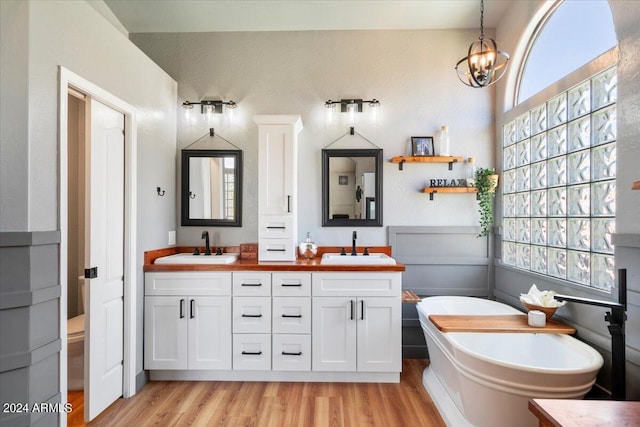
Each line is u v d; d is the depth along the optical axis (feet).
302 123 9.50
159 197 8.56
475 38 9.46
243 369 7.70
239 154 9.48
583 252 6.25
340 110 9.56
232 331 7.71
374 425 6.19
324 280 7.63
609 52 5.49
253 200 9.56
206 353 7.73
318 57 9.59
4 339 4.57
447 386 6.69
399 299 7.59
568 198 6.65
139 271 7.61
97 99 6.34
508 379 5.10
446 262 9.38
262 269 7.64
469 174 9.45
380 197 9.45
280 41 9.61
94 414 6.27
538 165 7.60
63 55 5.35
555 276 7.02
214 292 7.71
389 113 9.53
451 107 9.48
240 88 9.62
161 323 7.75
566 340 5.95
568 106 6.63
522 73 8.54
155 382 7.82
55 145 5.20
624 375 4.70
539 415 3.63
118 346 7.03
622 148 5.10
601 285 5.84
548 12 7.43
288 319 7.65
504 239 9.03
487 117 9.46
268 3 8.43
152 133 8.22
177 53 9.63
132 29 9.48
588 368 4.90
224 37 9.64
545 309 6.55
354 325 7.60
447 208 9.51
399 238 9.48
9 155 4.67
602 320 5.60
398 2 8.40
